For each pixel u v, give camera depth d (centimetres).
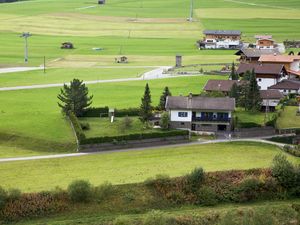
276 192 9250
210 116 12888
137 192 9044
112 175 9844
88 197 8788
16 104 15512
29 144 12081
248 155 11106
